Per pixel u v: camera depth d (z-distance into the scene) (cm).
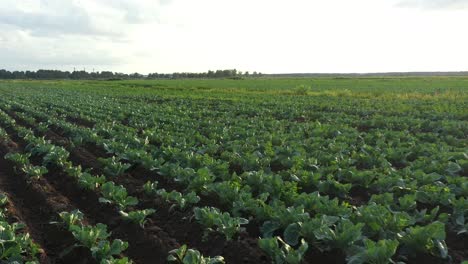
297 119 2453
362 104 3081
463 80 8125
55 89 6175
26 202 988
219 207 894
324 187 951
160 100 3972
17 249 649
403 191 924
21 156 1247
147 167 1152
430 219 752
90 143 1587
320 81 8594
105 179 1035
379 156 1227
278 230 744
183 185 1030
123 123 2236
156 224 832
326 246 667
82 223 823
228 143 1448
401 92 4378
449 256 638
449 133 1752
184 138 1507
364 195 985
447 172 1060
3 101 3369
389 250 585
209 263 613
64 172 1162
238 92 5309
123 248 677
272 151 1279
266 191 898
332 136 1705
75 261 702
